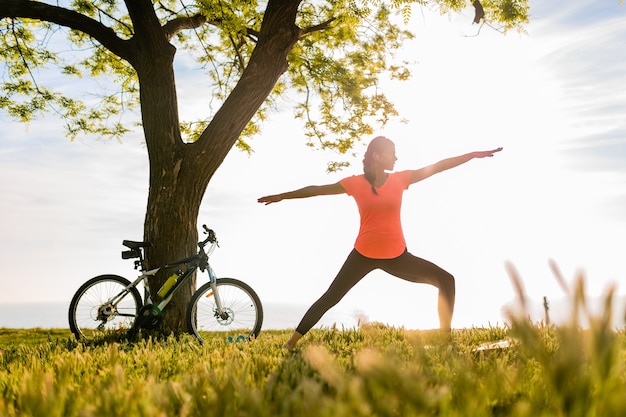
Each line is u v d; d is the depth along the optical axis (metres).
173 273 7.96
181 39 12.77
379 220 4.84
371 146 4.90
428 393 1.41
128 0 8.46
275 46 8.67
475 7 9.54
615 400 1.20
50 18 8.87
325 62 12.13
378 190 4.86
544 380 1.72
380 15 11.31
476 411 1.49
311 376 2.60
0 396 2.32
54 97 12.50
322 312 4.95
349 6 10.41
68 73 12.41
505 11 9.59
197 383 2.23
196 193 8.52
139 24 8.60
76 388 2.48
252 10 11.55
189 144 8.66
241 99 8.59
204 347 5.08
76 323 7.48
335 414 1.40
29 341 10.61
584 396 1.21
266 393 2.09
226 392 1.76
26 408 1.95
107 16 11.22
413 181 5.02
